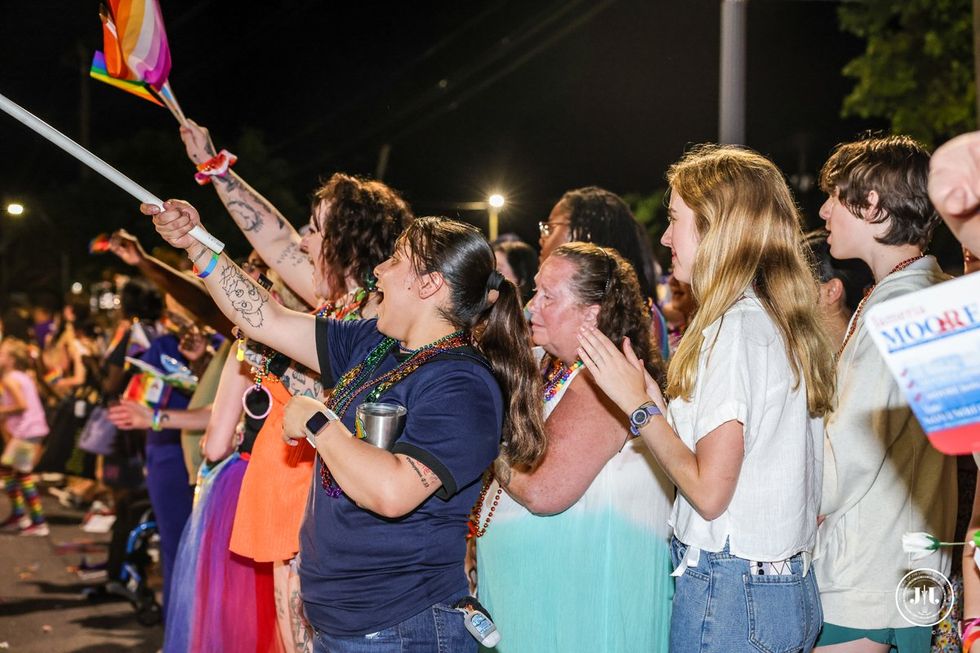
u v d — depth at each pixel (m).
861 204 3.15
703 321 2.81
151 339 6.35
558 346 3.40
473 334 2.95
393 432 2.66
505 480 3.12
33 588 7.32
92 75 3.56
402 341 2.96
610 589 3.29
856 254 3.23
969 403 1.55
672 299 5.25
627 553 3.30
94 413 6.77
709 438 2.69
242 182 4.24
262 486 3.89
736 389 2.69
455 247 2.88
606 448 3.25
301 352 3.16
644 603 3.32
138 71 3.61
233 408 4.27
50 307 13.52
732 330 2.75
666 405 3.18
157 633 6.33
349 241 3.90
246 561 4.27
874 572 3.06
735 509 2.77
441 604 2.80
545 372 3.64
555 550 3.31
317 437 2.66
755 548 2.75
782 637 2.77
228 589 4.27
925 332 1.56
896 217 3.12
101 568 7.71
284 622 4.02
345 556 2.77
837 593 3.10
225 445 4.30
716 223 2.84
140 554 6.55
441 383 2.77
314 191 4.12
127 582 6.71
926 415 1.58
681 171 2.99
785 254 2.86
